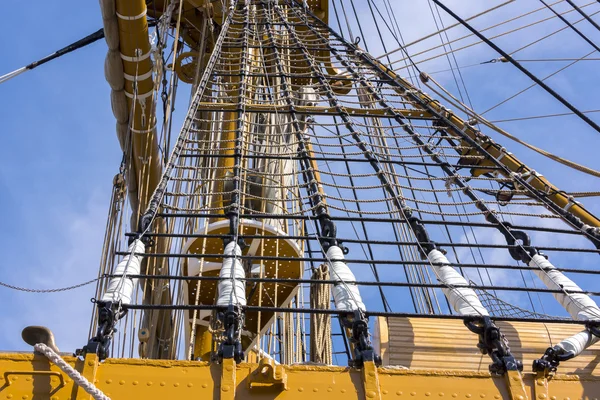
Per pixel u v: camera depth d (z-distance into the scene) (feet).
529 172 37.55
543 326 26.18
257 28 58.23
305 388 16.11
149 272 34.47
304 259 20.90
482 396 16.60
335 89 61.62
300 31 62.59
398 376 16.71
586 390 17.06
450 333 25.45
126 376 15.90
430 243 23.03
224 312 17.84
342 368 16.61
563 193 36.17
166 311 36.96
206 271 35.04
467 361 24.53
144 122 41.09
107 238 34.06
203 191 37.40
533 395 16.83
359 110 42.83
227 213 23.57
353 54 54.29
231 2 60.29
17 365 15.67
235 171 27.35
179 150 28.68
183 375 16.03
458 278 20.76
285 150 41.04
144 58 40.09
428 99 45.96
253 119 44.27
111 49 39.70
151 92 41.37
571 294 21.04
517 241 24.44
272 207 36.99
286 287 36.17
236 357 16.51
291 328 36.17
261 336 37.17
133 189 43.68
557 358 17.65
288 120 43.21
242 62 47.26
